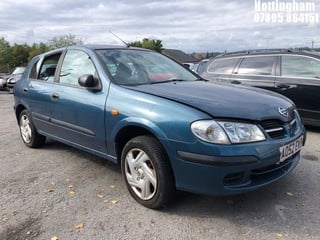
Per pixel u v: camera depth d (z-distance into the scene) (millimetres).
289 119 3574
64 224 3330
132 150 3646
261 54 7461
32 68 5738
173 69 4789
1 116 9984
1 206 3738
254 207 3535
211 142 3025
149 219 3377
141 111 3484
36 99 5238
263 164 3145
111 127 3816
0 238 3121
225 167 3004
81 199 3855
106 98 3916
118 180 4355
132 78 4156
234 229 3148
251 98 3604
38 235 3152
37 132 5652
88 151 4410
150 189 3527
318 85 6520
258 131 3168
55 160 5207
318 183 4086
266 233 3066
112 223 3324
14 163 5160
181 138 3150
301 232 3068
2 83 20781
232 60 7891
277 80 7047
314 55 6703
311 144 5879
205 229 3168
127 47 4906
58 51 5152
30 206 3721
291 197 3730
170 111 3275
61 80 4797
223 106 3244
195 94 3588
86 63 4438
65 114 4555
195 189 3188
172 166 3273
